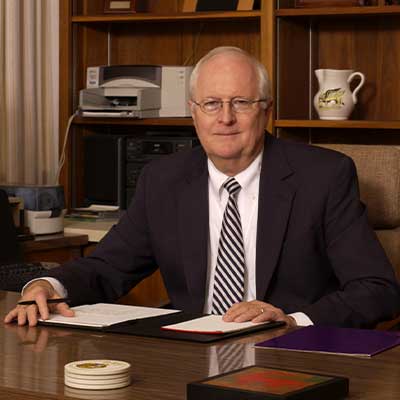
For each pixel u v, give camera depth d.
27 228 6.45
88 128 7.85
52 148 7.94
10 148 7.69
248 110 4.08
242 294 4.11
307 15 6.84
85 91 7.47
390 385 2.57
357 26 7.44
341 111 6.97
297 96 7.30
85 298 4.11
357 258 4.05
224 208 4.21
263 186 4.18
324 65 7.55
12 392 2.57
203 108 4.10
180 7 7.87
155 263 4.49
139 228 4.39
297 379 2.46
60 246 6.43
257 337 3.23
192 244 4.16
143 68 7.34
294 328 3.41
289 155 4.26
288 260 4.12
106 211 7.11
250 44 7.80
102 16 7.40
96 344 3.15
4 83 7.67
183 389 2.54
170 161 4.41
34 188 6.52
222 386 2.38
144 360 2.90
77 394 2.50
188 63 8.02
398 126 6.65
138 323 3.45
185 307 4.24
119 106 7.40
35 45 7.83
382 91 7.41
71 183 7.66
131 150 7.27
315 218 4.13
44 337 3.28
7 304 4.01
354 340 3.15
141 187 4.43
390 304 3.94
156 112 7.33
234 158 4.12
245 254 4.16
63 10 7.55
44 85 7.91
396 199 5.57
